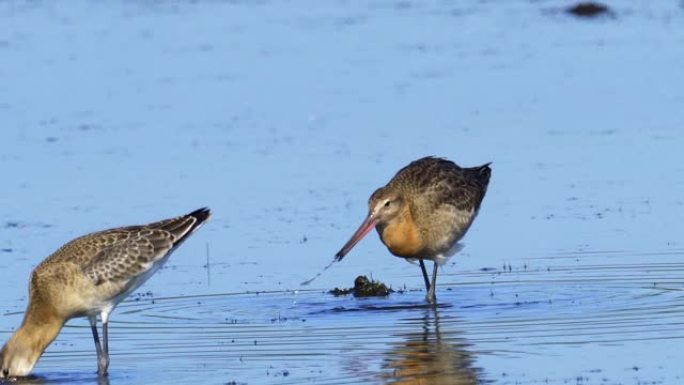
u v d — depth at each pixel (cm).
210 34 3278
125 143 2391
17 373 1424
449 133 2392
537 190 2055
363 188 2097
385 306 1623
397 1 3731
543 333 1474
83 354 1491
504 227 1900
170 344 1498
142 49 3122
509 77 2811
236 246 1869
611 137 2327
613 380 1298
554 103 2584
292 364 1404
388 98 2661
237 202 2047
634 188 2044
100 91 2756
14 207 2045
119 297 1477
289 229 1928
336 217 1972
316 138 2394
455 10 3572
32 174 2214
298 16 3512
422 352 1428
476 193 1741
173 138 2419
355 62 2988
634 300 1586
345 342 1479
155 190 2109
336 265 1802
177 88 2775
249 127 2483
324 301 1653
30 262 1803
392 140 2361
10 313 1617
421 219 1677
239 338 1510
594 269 1714
